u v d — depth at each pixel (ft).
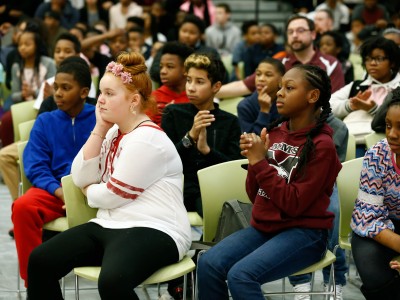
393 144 10.80
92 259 10.91
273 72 15.89
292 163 10.76
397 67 16.79
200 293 10.84
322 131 10.76
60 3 35.47
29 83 22.86
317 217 10.77
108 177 11.23
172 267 10.73
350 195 12.30
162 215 10.87
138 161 10.70
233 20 44.45
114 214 10.98
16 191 17.69
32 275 10.67
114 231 10.77
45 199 13.26
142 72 11.04
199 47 24.54
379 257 11.03
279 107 10.91
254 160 10.55
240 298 10.22
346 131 14.58
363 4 34.94
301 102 10.77
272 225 10.85
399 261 11.12
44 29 26.53
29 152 13.89
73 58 15.80
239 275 10.25
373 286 10.82
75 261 10.73
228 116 14.23
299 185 10.48
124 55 11.08
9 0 36.06
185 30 25.59
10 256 15.83
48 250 10.64
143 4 39.81
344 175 12.31
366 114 16.89
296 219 10.73
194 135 13.25
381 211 11.30
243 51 29.81
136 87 10.96
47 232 14.15
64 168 13.97
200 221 13.34
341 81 20.38
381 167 11.19
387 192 11.30
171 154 11.04
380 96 16.89
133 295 10.04
